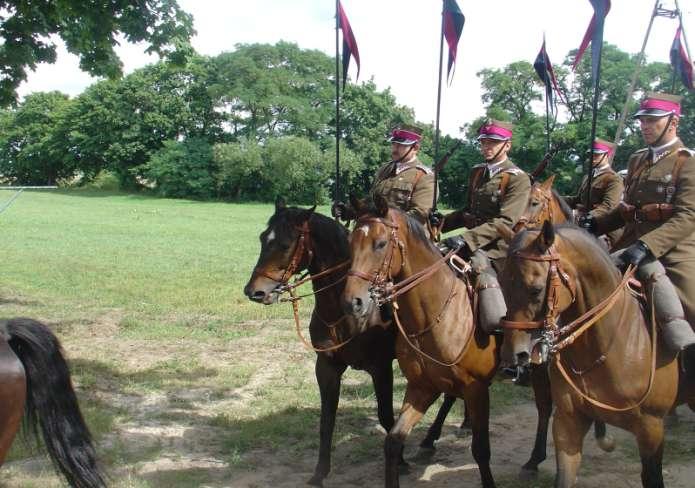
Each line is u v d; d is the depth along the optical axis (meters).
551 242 3.73
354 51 6.86
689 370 4.49
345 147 50.62
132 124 57.28
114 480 5.17
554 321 3.82
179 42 9.91
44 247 21.39
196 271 16.94
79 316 11.58
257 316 11.72
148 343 9.88
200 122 58.19
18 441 5.82
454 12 6.09
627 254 4.30
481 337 4.94
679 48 8.63
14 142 65.56
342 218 6.13
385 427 5.70
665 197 4.51
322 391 5.50
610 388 4.11
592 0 5.61
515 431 6.73
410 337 4.84
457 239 5.13
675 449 6.07
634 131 29.11
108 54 9.94
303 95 56.78
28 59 9.60
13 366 3.80
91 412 6.79
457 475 5.64
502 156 5.76
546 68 7.11
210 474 5.61
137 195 53.75
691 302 4.41
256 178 51.56
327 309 5.38
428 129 37.84
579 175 29.83
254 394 7.75
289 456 6.04
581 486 5.38
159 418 6.91
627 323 4.14
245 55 56.22
